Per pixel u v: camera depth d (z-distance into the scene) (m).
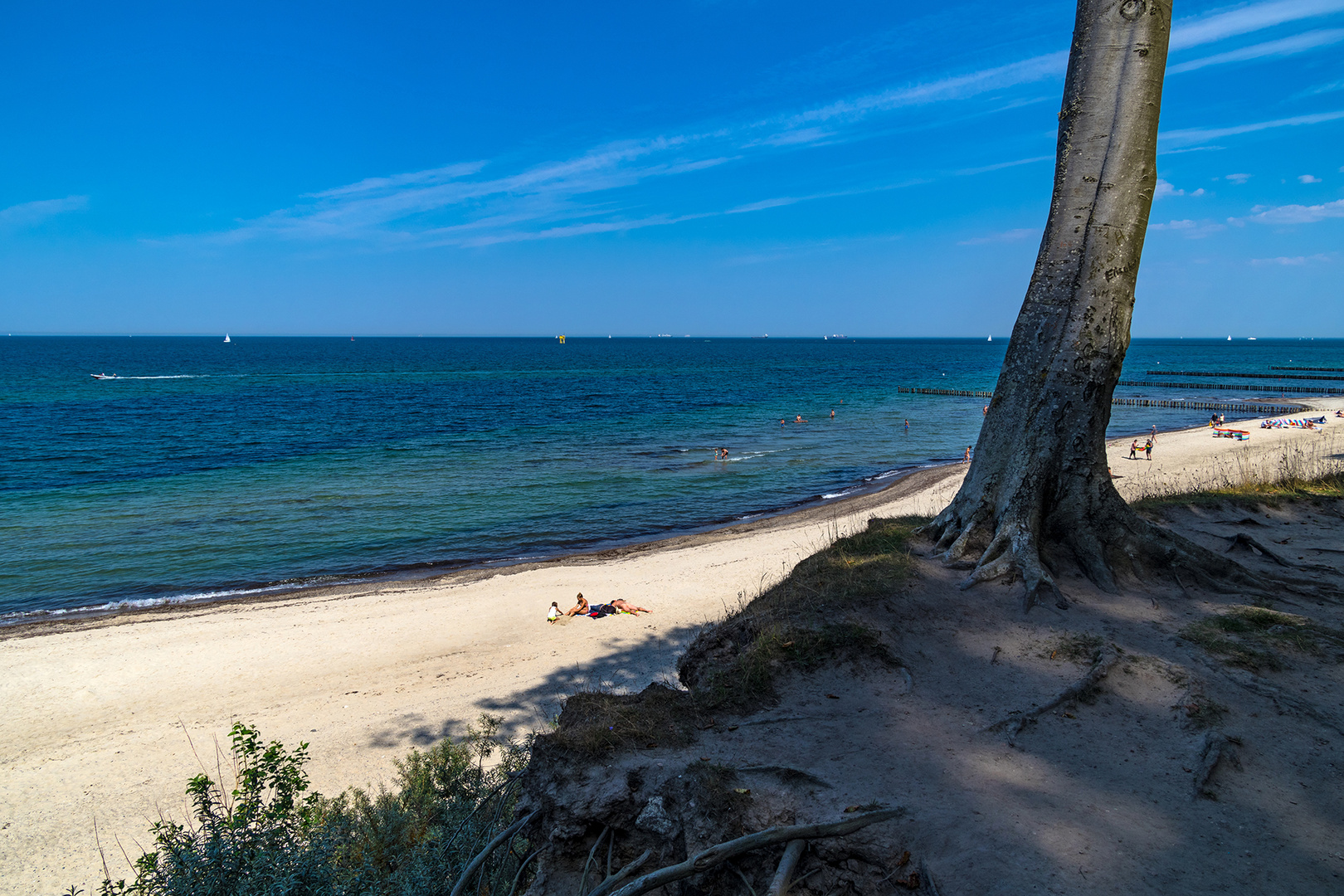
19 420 49.91
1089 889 3.62
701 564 18.53
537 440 43.72
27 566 19.75
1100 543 7.96
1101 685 5.76
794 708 5.65
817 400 70.19
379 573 19.27
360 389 78.19
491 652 13.23
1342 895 3.56
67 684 12.30
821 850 4.11
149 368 111.69
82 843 8.20
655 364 137.25
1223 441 36.66
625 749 5.16
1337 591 7.66
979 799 4.41
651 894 4.27
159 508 26.36
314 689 11.98
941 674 6.14
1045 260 8.25
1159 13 7.59
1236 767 4.65
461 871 5.13
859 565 8.30
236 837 5.32
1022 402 8.27
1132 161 7.73
